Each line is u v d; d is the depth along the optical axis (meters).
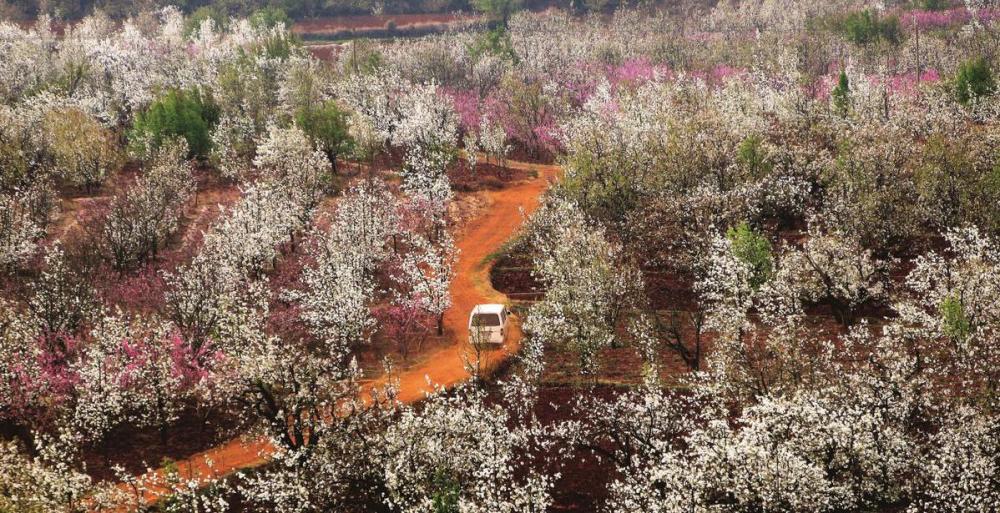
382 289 63.97
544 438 42.94
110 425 45.28
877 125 74.69
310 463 35.03
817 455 33.19
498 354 53.66
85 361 47.81
